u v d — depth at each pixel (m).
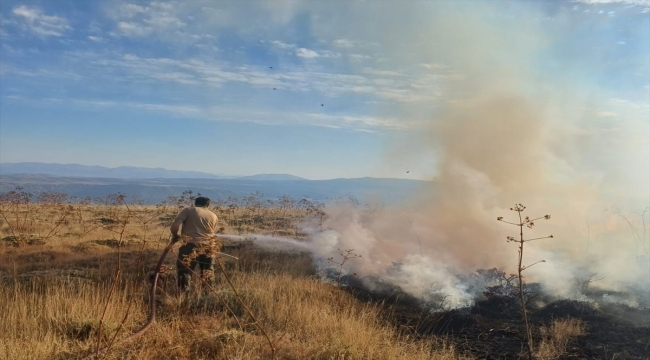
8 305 5.89
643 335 6.18
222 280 8.14
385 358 5.24
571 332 6.25
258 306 6.71
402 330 6.73
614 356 5.48
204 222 7.45
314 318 6.24
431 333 6.70
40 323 5.53
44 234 13.63
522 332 6.50
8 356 4.50
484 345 6.11
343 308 7.23
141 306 6.42
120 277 7.61
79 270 8.90
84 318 5.51
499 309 7.60
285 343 5.32
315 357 5.04
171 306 6.44
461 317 7.12
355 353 5.13
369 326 6.09
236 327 5.91
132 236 13.38
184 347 4.99
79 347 4.93
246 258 10.35
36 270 8.93
